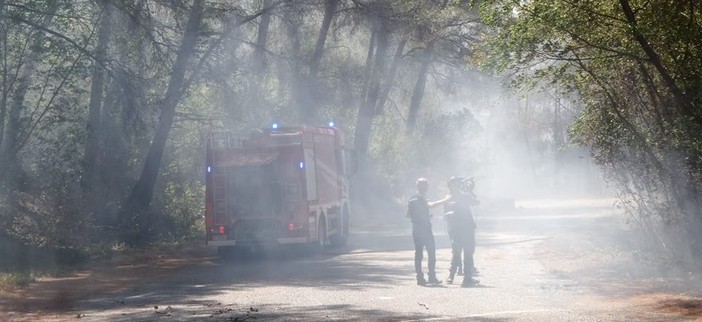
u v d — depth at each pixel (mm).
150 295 18672
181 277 22719
